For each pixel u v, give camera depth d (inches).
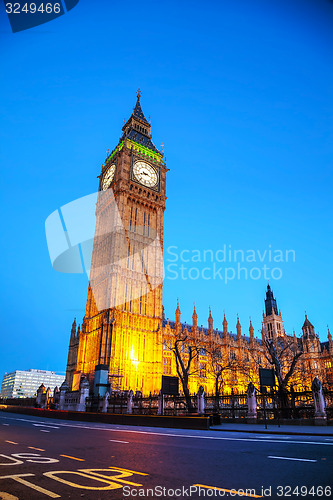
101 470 321.1
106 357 2669.8
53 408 1793.8
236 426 877.8
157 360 2920.8
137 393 2182.6
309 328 4057.6
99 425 988.6
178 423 874.8
